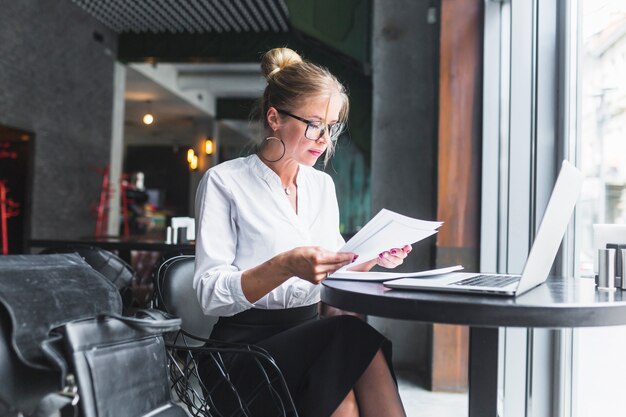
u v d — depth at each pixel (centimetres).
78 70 856
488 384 120
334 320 132
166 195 1942
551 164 241
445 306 99
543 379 240
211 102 1462
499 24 348
